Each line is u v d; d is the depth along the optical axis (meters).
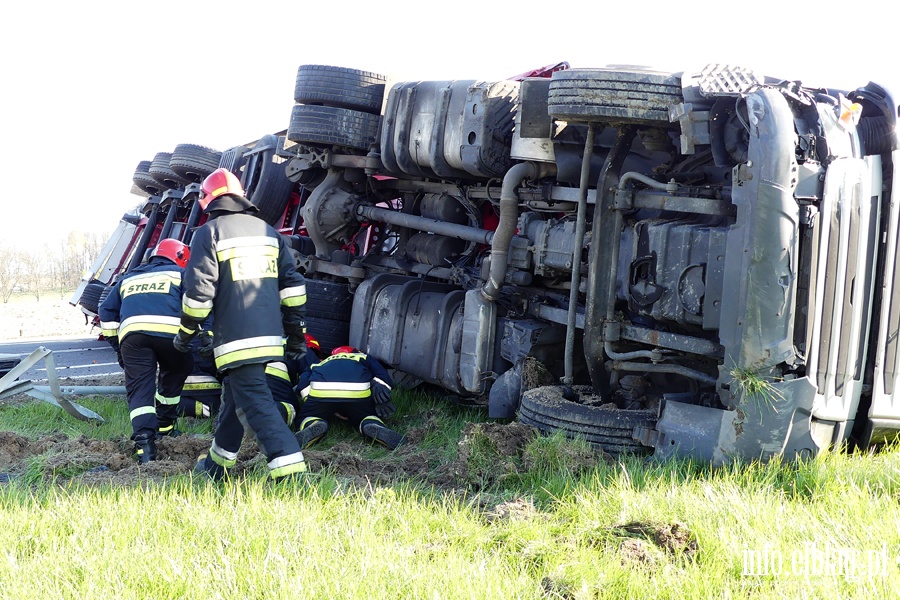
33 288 52.94
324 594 3.15
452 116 7.28
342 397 6.45
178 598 3.18
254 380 4.89
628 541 3.68
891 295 5.42
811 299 4.91
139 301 6.24
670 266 5.38
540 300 6.86
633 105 5.37
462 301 7.55
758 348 4.84
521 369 6.56
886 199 5.40
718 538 3.66
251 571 3.33
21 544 3.71
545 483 4.80
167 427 6.72
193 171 12.84
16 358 8.93
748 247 4.87
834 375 5.07
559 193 6.34
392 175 8.35
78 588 3.26
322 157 8.61
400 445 6.22
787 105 4.93
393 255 8.69
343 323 8.62
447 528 3.99
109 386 8.74
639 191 5.68
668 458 5.09
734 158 5.20
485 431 5.39
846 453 5.33
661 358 5.52
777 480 4.64
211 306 4.98
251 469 5.30
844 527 3.83
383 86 8.34
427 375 7.57
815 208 4.91
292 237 9.43
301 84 8.41
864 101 5.60
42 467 5.28
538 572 3.48
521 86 6.43
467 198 7.82
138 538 3.69
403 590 3.21
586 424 5.49
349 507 4.19
